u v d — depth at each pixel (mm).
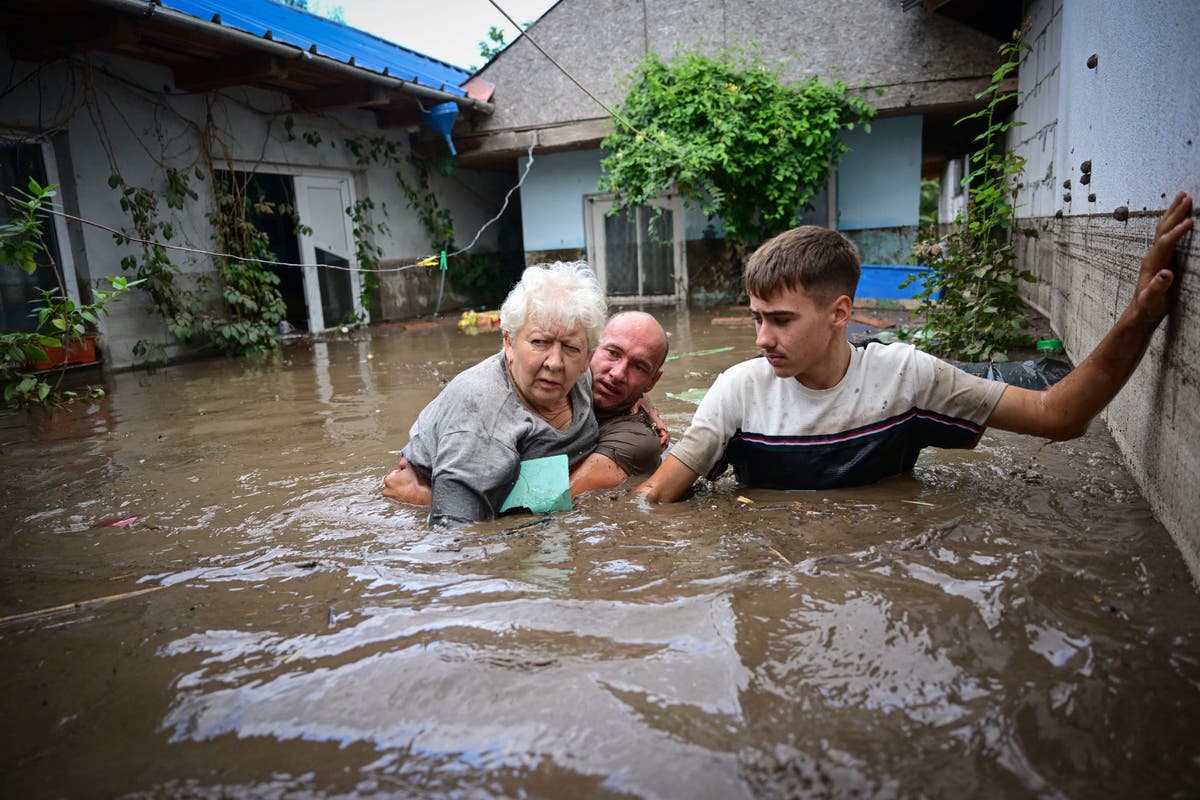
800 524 2229
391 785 1173
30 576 2232
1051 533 2035
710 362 6328
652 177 11812
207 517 2781
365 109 12328
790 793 1095
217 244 9586
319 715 1371
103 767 1267
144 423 4977
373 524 2568
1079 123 5008
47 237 7945
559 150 13781
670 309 12367
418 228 13859
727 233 12359
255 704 1422
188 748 1306
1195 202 1998
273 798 1159
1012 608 1587
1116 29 3492
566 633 1597
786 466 2598
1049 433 2344
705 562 1964
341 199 12047
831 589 1713
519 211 17359
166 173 8969
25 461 3963
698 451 2588
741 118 11531
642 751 1203
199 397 6031
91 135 8164
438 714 1345
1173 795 1059
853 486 2598
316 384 6414
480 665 1489
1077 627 1512
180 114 9188
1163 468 2137
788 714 1275
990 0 10633
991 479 2633
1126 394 2838
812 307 2289
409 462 2857
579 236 14266
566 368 2590
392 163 13102
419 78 11930
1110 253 3445
